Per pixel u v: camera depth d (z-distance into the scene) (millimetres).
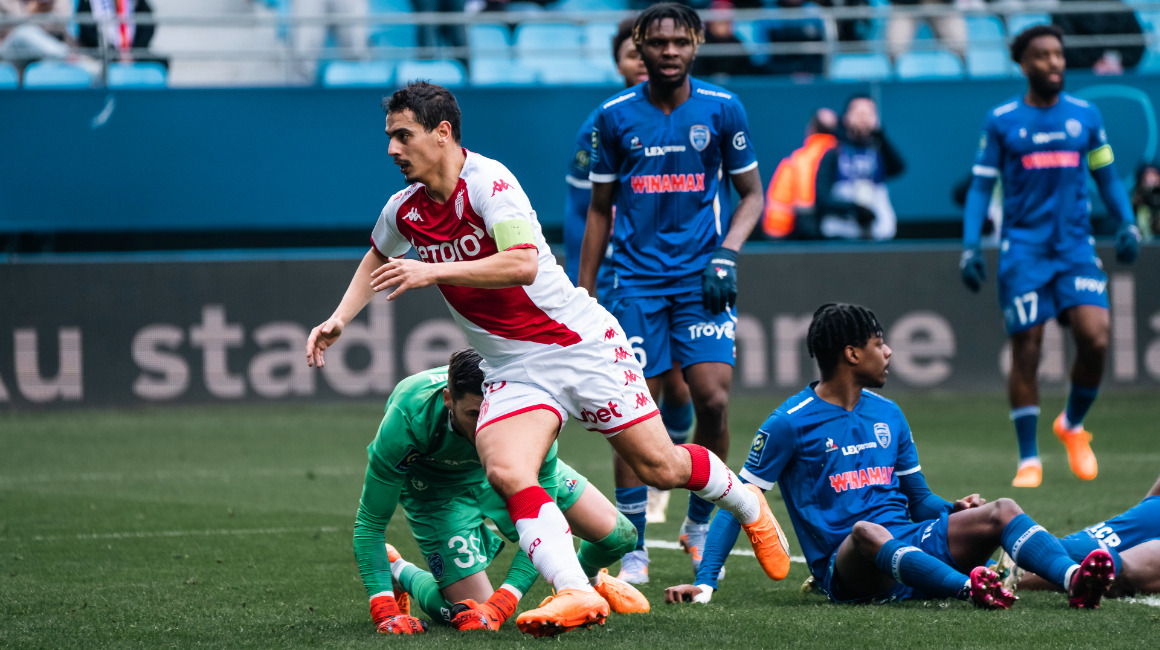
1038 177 26031
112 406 42875
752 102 44469
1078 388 26703
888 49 46688
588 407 13375
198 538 21234
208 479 29109
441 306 43750
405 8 50688
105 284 42938
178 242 48094
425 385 13844
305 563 18750
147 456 33156
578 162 21625
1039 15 50562
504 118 44062
